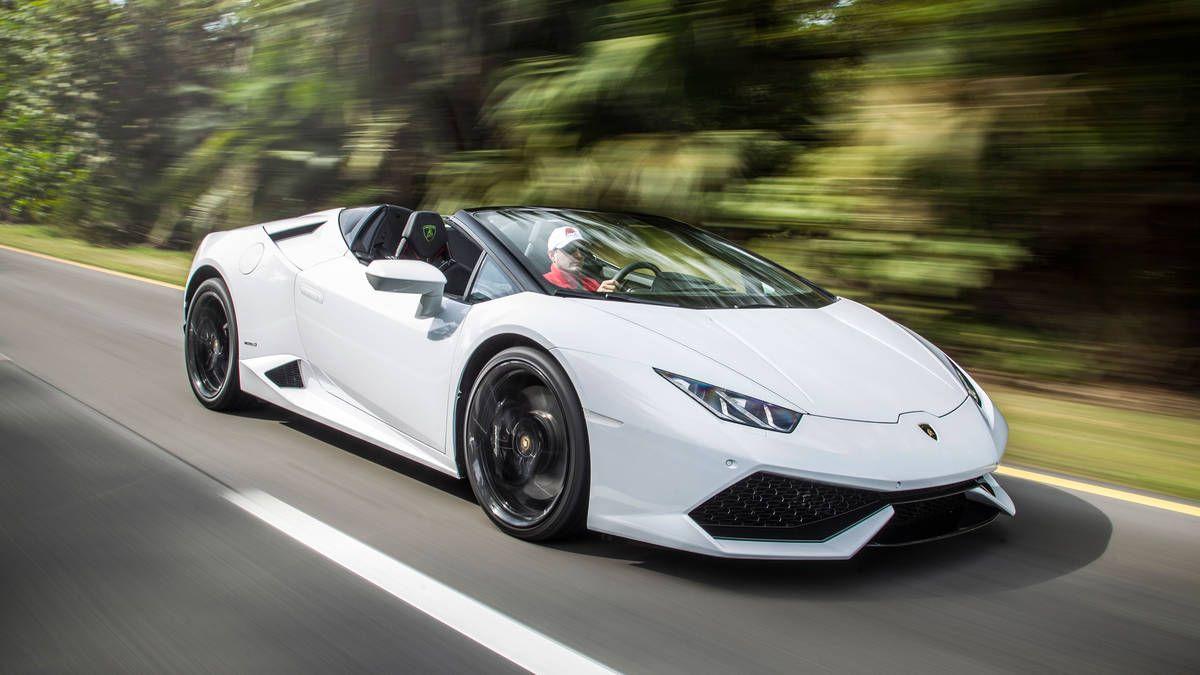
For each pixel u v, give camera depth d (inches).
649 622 86.9
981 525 109.8
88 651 78.8
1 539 103.5
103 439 144.9
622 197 294.7
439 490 124.5
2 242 560.7
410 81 360.2
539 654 80.1
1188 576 102.0
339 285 142.6
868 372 109.0
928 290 239.3
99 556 99.0
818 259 257.0
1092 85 219.1
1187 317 234.1
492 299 120.3
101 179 591.8
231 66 490.3
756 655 81.1
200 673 75.3
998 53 227.5
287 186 407.8
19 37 661.3
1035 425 175.5
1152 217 230.8
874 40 268.2
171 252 525.0
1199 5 201.2
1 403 167.2
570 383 103.2
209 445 143.1
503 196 319.0
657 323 108.0
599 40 318.3
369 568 97.4
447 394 118.9
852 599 93.7
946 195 237.9
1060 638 86.3
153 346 229.5
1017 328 245.6
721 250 141.3
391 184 373.7
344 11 361.4
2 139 690.8
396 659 78.4
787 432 94.0
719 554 93.4
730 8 301.0
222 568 96.3
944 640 85.2
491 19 335.3
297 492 121.6
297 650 79.5
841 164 255.3
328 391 144.7
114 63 557.6
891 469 94.7
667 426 95.1
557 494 104.0
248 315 157.6
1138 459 151.4
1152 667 81.1
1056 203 231.8
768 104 309.1
